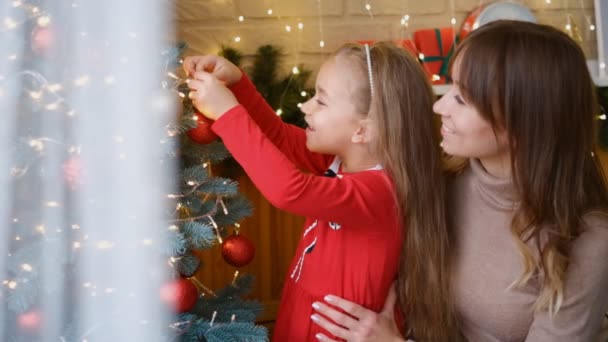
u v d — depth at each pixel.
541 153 0.91
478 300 0.98
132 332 0.80
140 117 0.76
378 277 0.99
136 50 0.74
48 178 0.77
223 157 1.00
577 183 0.94
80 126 0.75
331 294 0.99
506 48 0.90
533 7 1.74
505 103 0.90
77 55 0.74
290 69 1.65
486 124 0.92
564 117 0.91
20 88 0.74
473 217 1.02
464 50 0.94
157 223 0.82
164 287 0.83
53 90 0.74
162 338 0.82
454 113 0.94
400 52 1.03
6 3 0.72
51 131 0.76
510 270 0.96
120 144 0.76
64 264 0.78
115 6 0.73
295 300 1.03
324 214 0.91
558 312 0.91
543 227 0.94
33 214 0.78
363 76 0.99
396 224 0.99
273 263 1.69
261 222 1.67
